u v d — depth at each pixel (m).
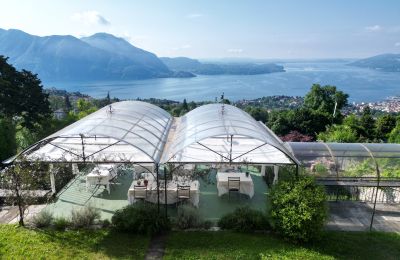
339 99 37.12
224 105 17.47
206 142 15.17
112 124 12.58
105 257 8.77
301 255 8.90
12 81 22.56
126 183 15.00
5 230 10.14
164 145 13.30
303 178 10.37
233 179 13.30
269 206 10.26
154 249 9.28
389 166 13.88
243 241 9.67
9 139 17.16
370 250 9.34
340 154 14.10
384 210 12.17
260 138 11.09
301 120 31.42
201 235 10.03
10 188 10.20
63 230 10.25
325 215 9.59
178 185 12.16
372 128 32.06
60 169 14.18
